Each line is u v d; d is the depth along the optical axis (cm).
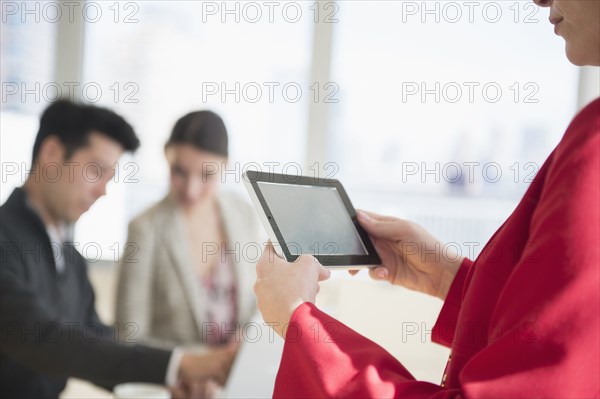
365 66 300
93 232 308
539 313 45
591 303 44
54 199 150
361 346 55
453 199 303
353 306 174
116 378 136
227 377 141
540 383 45
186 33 309
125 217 311
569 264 44
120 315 209
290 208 84
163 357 139
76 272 164
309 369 53
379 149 303
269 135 307
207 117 218
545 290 45
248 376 120
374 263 90
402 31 297
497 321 49
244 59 307
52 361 132
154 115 312
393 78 300
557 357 44
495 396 46
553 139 295
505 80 294
